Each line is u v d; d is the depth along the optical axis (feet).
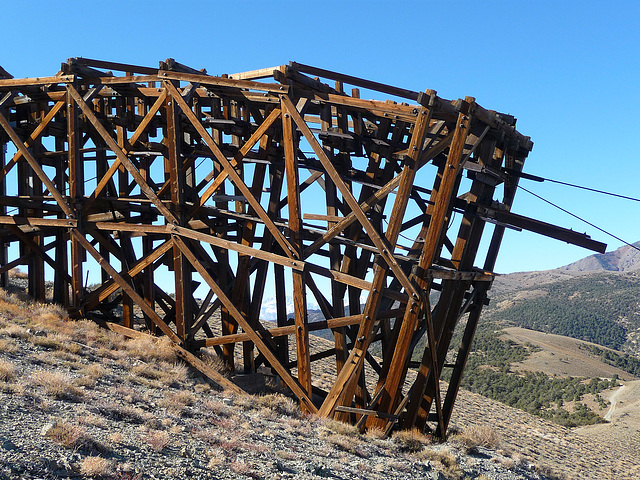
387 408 56.59
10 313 61.41
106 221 69.56
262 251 58.95
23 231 74.02
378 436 55.57
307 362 57.47
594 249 57.47
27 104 71.41
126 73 68.54
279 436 43.96
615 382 614.34
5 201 72.23
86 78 66.90
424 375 60.03
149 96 67.05
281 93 56.75
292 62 57.67
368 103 57.47
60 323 62.54
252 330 59.88
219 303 67.56
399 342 55.88
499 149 60.49
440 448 60.59
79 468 25.20
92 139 73.46
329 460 40.63
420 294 54.54
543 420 212.64
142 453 29.58
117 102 69.10
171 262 72.54
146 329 75.31
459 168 55.06
